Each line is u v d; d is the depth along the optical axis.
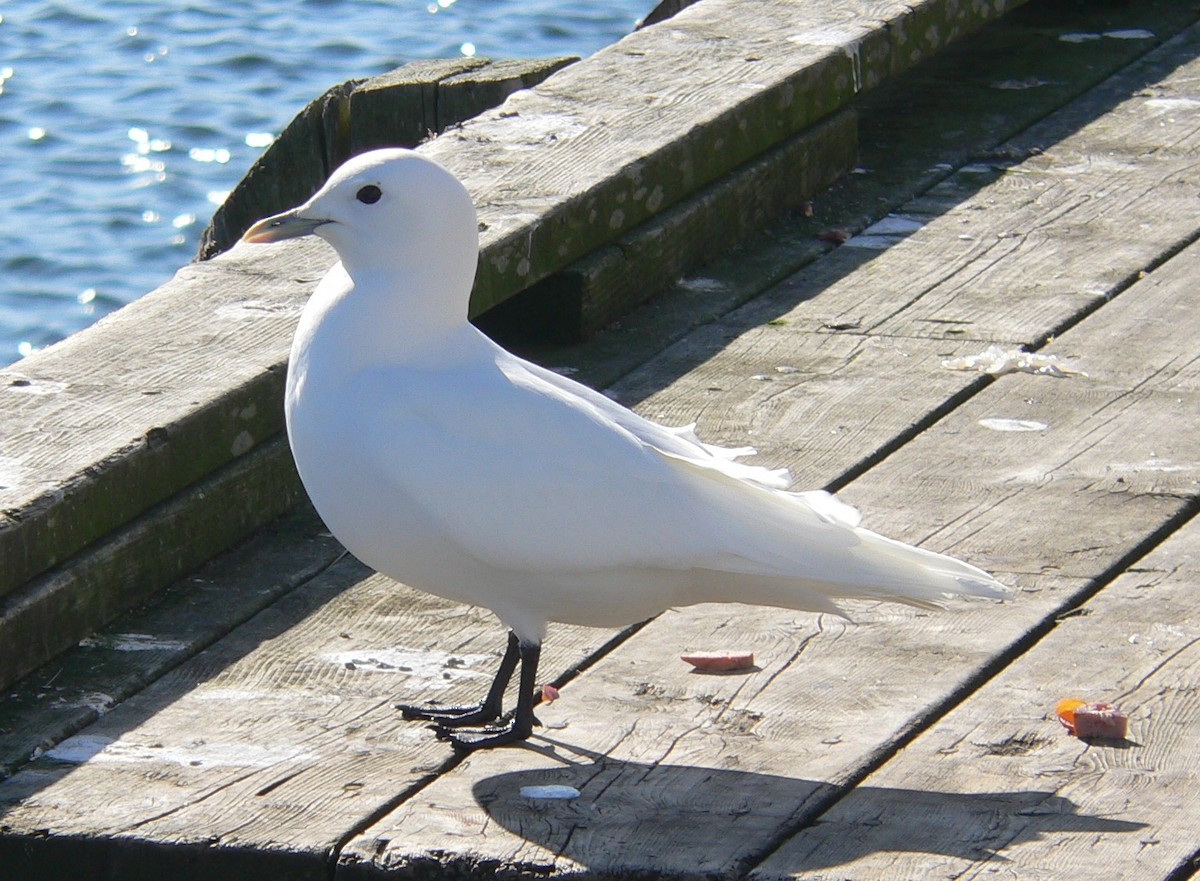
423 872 5.83
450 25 24.27
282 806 6.13
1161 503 8.05
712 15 12.54
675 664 7.01
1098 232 10.91
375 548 6.54
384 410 6.34
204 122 21.22
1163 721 6.52
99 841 5.98
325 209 6.54
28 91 21.92
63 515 7.05
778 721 6.59
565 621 6.63
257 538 8.01
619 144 10.34
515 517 6.27
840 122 11.70
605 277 9.83
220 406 7.78
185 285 8.91
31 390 7.83
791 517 6.34
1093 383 9.20
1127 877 5.64
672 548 6.30
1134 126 12.44
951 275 10.45
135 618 7.36
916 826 5.95
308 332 6.60
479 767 6.37
